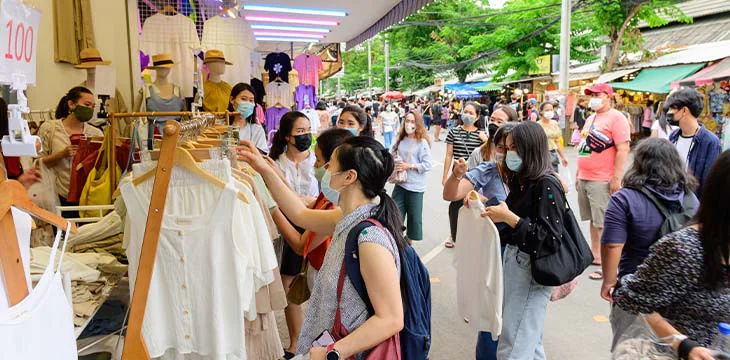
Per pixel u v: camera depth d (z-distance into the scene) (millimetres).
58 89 5750
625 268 2854
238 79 7211
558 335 4199
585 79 20594
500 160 3443
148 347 2223
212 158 2428
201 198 2232
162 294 2266
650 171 2771
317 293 1953
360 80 69000
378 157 1950
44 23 5395
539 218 2795
